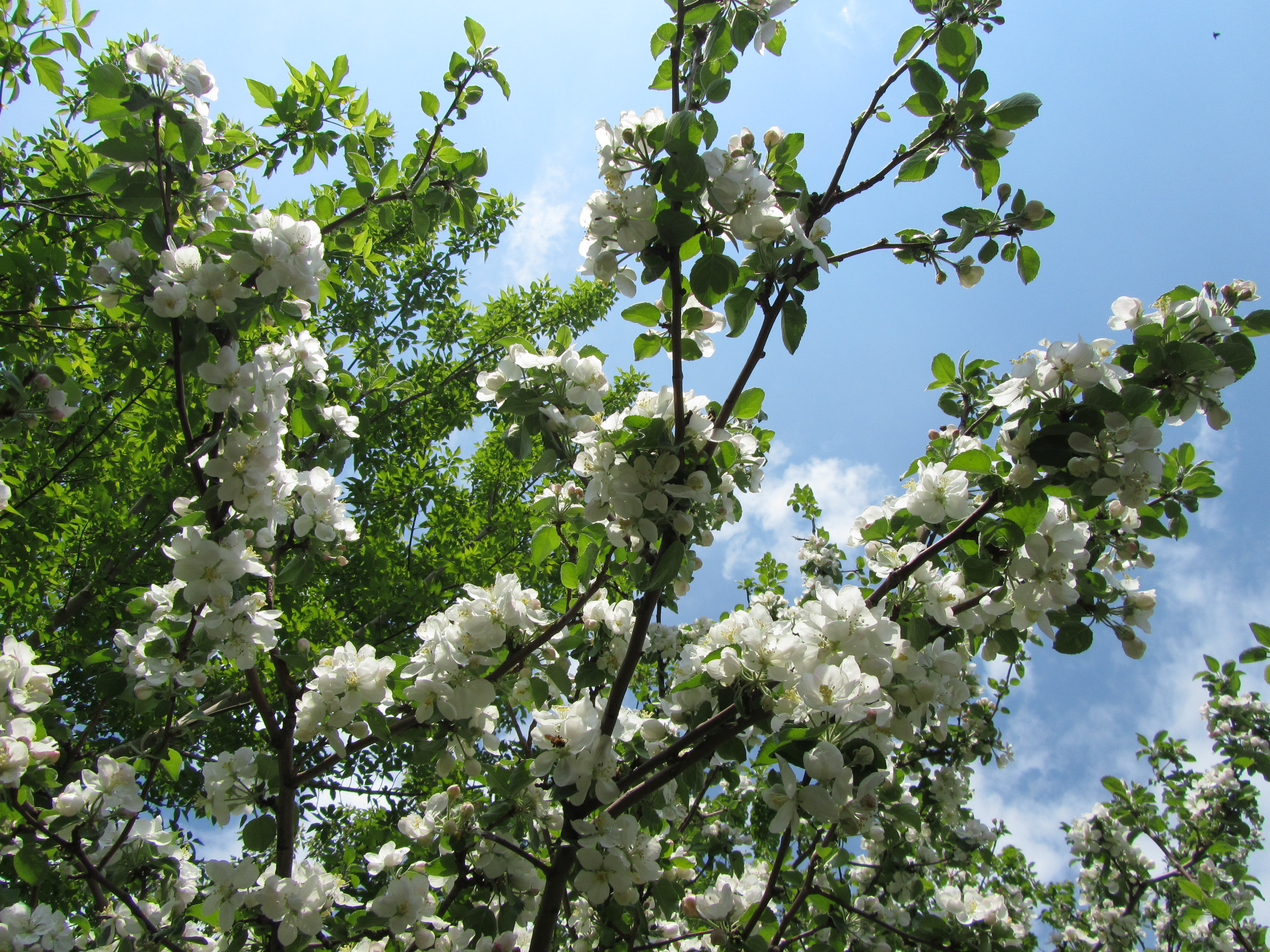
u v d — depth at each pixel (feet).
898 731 8.68
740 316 7.92
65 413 11.12
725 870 14.62
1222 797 19.08
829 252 8.62
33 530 17.81
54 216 14.47
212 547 8.64
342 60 12.97
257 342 17.98
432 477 28.53
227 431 8.86
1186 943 18.39
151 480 20.94
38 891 9.78
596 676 10.67
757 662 8.38
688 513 8.25
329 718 9.24
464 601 9.03
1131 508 8.89
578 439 8.30
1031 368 7.93
